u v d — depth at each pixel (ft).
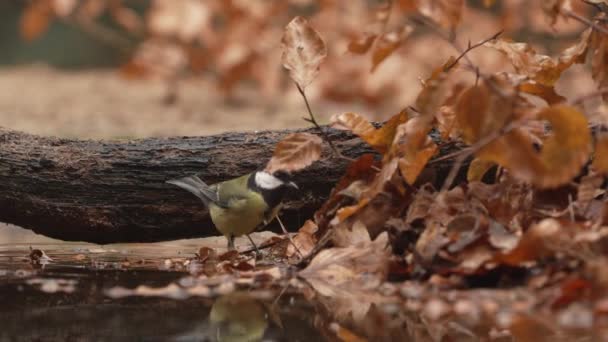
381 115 15.21
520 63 10.08
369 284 9.73
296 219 10.64
